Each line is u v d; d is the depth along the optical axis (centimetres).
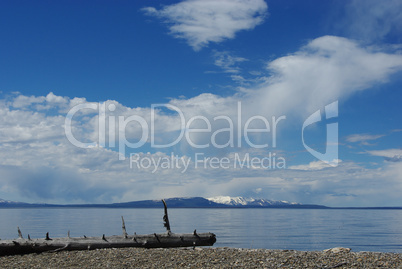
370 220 15262
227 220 14000
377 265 1545
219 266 1523
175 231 6738
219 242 5128
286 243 5078
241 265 1535
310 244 4972
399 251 4156
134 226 8275
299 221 13975
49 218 14325
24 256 1820
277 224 11262
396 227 9775
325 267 1498
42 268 1539
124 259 1677
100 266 1551
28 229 6988
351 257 1722
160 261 1636
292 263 1575
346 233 7362
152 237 2094
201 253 1822
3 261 1711
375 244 5041
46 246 1898
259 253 1838
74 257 1748
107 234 5619
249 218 17038
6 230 6669
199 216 19462
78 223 9881
